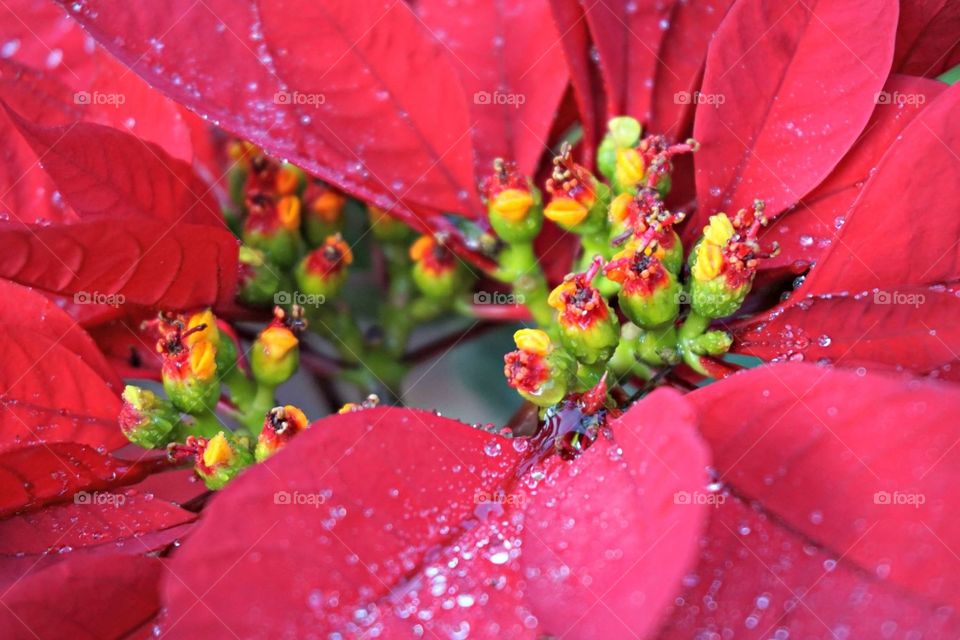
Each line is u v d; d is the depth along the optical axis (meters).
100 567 0.27
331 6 0.30
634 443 0.27
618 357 0.32
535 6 0.33
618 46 0.33
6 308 0.31
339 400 0.35
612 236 0.32
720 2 0.33
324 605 0.26
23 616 0.27
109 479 0.30
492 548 0.27
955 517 0.26
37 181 0.32
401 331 0.35
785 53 0.31
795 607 0.26
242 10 0.30
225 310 0.32
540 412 0.31
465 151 0.32
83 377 0.31
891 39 0.30
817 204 0.31
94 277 0.30
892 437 0.27
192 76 0.30
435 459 0.28
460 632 0.26
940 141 0.28
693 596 0.26
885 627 0.26
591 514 0.26
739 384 0.27
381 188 0.32
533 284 0.33
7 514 0.29
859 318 0.29
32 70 0.32
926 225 0.29
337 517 0.27
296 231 0.34
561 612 0.26
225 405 0.33
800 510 0.27
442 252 0.34
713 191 0.31
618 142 0.33
